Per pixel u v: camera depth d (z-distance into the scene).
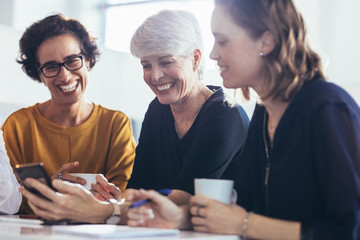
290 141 1.14
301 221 1.12
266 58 1.20
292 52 1.17
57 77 2.03
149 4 5.43
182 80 1.60
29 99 4.09
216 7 1.23
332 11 4.11
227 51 1.21
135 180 1.78
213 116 1.57
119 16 5.71
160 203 1.14
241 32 1.20
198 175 1.50
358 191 0.99
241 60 1.21
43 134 2.16
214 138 1.53
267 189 1.22
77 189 1.26
